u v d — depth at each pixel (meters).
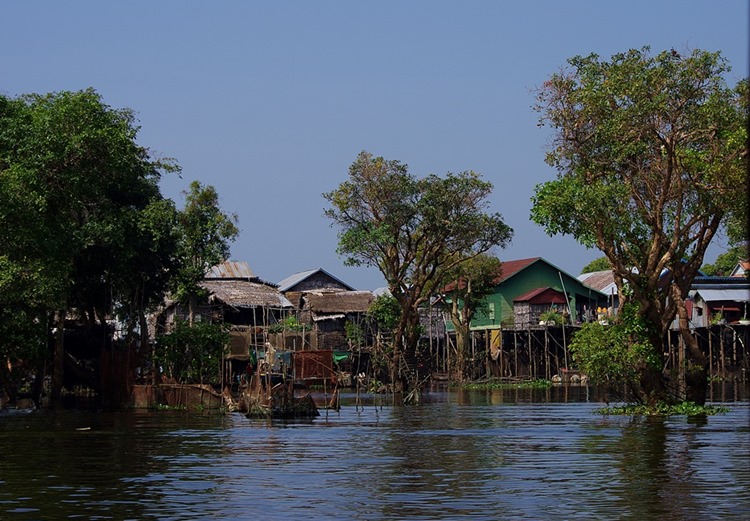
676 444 31.31
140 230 56.75
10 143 50.19
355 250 73.44
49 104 55.25
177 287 64.44
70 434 37.78
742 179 36.53
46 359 54.69
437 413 49.72
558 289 96.25
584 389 79.19
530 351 92.12
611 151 40.59
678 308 42.38
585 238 40.16
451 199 73.56
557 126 41.56
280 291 93.12
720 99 38.44
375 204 74.75
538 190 40.34
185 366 57.53
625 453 29.09
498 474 24.95
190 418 47.06
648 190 40.72
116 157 51.97
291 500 21.11
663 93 38.62
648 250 41.81
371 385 79.12
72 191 50.62
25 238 44.62
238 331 76.06
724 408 44.81
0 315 45.94
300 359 55.28
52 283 45.69
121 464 27.61
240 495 21.81
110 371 57.09
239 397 53.75
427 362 88.75
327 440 34.75
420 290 76.31
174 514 19.50
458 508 20.00
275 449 31.61
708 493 21.61
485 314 97.12
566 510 19.69
